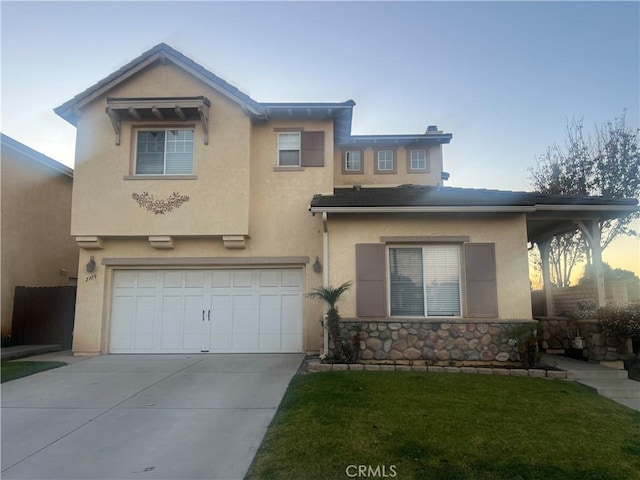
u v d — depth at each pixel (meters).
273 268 11.91
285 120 12.30
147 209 11.49
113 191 11.57
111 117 11.45
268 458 4.69
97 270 11.81
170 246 11.64
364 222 10.26
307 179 12.04
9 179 13.28
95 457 4.91
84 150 11.72
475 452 4.77
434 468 4.41
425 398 6.73
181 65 11.84
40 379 8.66
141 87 11.97
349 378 8.03
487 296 9.80
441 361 9.53
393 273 10.21
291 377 8.59
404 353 9.60
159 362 10.38
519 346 9.35
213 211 11.44
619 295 10.98
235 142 11.66
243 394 7.38
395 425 5.54
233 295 11.86
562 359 10.28
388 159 18.03
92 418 6.26
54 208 15.20
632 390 7.64
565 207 9.75
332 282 10.07
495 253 10.03
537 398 6.89
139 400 7.12
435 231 10.17
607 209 9.78
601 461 4.57
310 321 11.61
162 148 11.84
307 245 11.80
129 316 11.87
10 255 13.23
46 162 14.48
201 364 10.04
